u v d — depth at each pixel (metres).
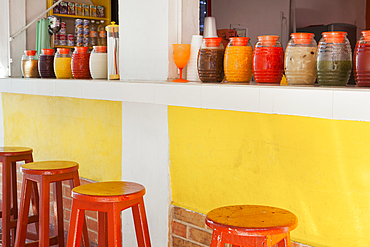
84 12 4.60
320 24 3.25
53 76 2.98
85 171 2.71
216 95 1.66
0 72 3.48
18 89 2.98
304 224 1.64
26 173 2.07
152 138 2.20
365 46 1.37
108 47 2.43
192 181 2.03
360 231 1.49
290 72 1.54
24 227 2.21
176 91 1.83
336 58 1.42
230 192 1.87
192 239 2.05
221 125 1.86
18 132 3.27
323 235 1.59
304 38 1.52
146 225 1.75
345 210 1.52
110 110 2.48
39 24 3.22
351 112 1.28
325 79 1.45
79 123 2.71
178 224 2.12
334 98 1.31
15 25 3.55
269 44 1.63
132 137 2.31
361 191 1.47
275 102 1.46
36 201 2.76
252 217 1.36
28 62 3.12
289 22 3.32
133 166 2.33
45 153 3.02
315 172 1.58
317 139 1.56
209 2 3.63
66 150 2.85
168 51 2.15
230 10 3.54
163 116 2.12
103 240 1.93
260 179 1.75
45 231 2.06
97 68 2.47
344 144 1.49
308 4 3.26
